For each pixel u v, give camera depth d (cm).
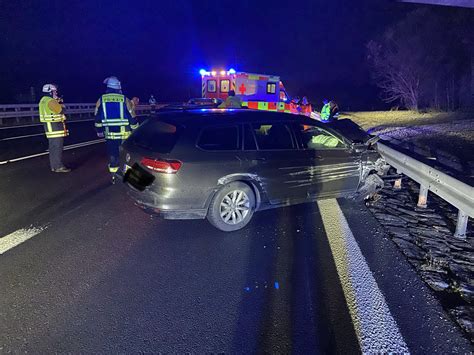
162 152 457
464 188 461
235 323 303
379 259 417
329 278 374
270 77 1667
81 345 274
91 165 887
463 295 356
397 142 1298
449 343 285
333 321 308
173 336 286
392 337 290
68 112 2478
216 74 1678
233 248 441
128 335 286
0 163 884
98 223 509
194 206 464
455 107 2484
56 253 416
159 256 416
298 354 271
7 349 268
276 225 516
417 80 2620
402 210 597
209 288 353
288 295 343
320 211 578
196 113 514
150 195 458
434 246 464
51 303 323
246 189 490
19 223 502
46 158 962
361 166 586
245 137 497
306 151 538
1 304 320
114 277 369
